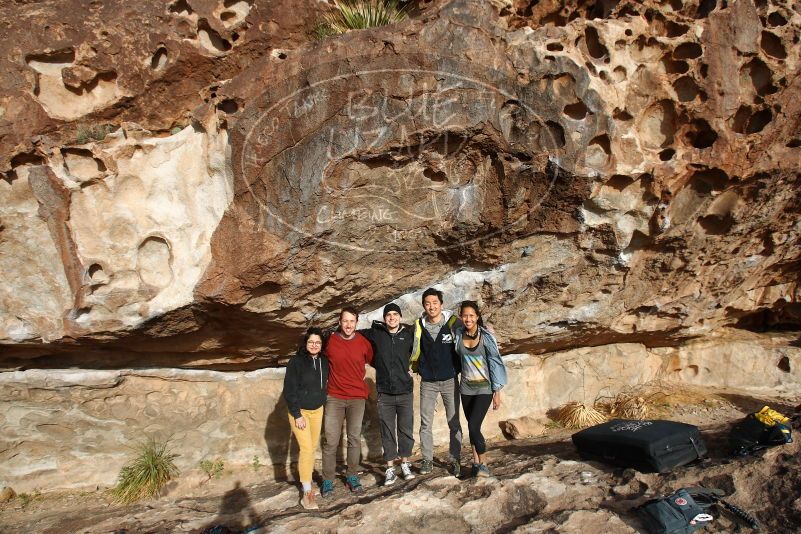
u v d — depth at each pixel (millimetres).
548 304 5590
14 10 4293
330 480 4605
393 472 4625
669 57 4781
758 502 3658
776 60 4859
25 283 4344
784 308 7457
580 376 6609
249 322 4672
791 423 4383
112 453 5098
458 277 5156
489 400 4445
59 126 4285
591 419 6086
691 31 4730
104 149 4234
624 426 4668
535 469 4488
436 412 5852
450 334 4523
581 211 4828
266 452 5363
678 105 4754
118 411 5035
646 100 4734
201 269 4359
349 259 4566
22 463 4969
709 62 4734
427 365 4535
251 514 4336
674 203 5145
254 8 4539
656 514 3533
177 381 5191
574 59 4406
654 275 5691
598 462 4617
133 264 4371
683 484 3945
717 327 7070
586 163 4586
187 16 4480
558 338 6047
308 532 3836
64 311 4367
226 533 4035
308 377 4469
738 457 4230
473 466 4562
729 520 3559
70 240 4262
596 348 6684
